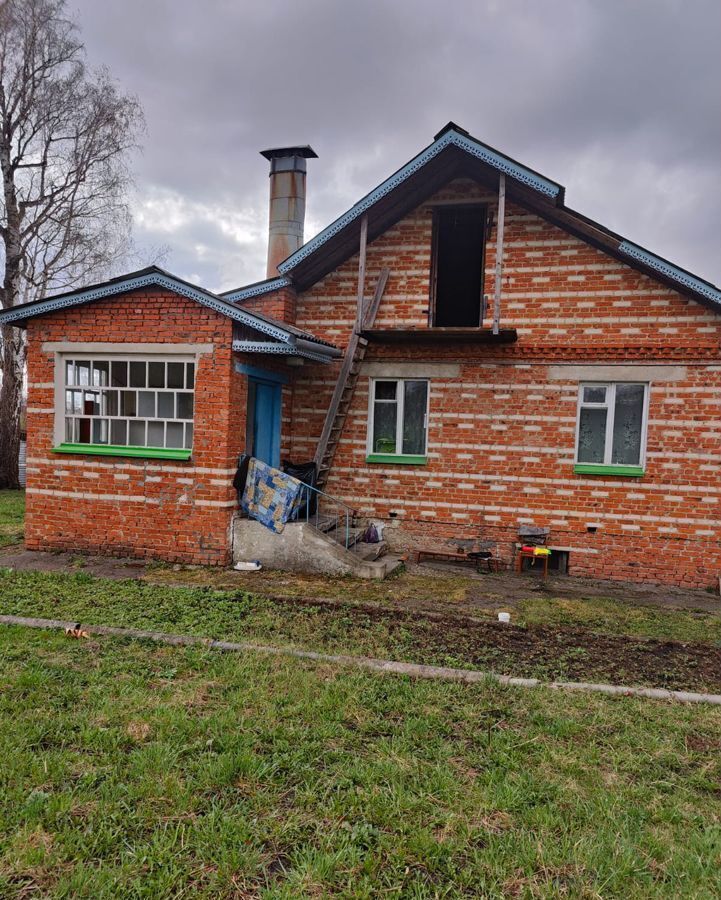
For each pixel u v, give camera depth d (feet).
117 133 68.90
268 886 10.05
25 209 67.77
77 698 16.15
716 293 32.30
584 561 36.17
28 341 35.09
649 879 10.47
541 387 36.65
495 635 23.29
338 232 36.76
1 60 64.18
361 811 11.93
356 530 38.52
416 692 17.16
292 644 21.07
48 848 10.72
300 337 32.27
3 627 21.47
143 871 10.33
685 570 34.86
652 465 35.22
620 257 35.12
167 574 31.17
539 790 12.84
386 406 39.60
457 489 38.01
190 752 13.80
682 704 17.28
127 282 32.86
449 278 50.19
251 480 33.63
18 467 70.38
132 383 34.17
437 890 10.03
